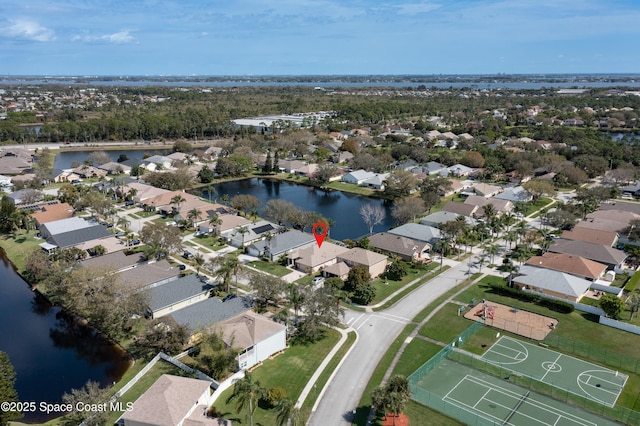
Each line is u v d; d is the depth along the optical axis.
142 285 83.75
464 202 150.25
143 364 69.25
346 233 132.00
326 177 191.38
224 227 124.75
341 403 58.84
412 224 124.12
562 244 111.06
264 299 85.44
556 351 71.38
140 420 51.47
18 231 128.62
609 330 77.75
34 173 184.12
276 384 62.88
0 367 57.00
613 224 122.50
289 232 118.44
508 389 62.09
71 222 122.81
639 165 197.50
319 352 70.94
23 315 86.31
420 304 86.94
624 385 62.78
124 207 153.25
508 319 81.25
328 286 83.81
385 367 66.69
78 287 79.56
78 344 76.75
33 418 58.75
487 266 105.12
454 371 66.19
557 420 55.84
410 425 54.88
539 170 193.00
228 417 55.78
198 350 71.12
